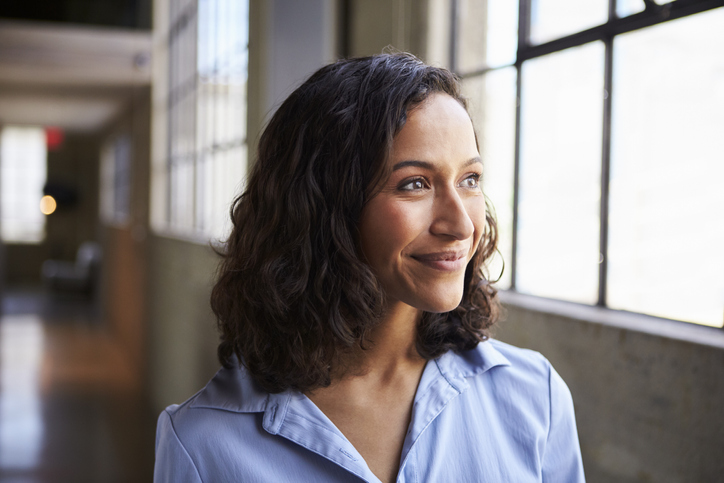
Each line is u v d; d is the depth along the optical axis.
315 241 0.68
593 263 1.63
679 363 1.29
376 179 0.63
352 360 0.71
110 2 6.80
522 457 0.73
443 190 0.64
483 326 0.78
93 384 7.27
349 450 0.68
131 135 8.95
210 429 0.71
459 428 0.72
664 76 1.41
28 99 9.31
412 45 2.19
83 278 14.37
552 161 1.76
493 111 2.01
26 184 16.62
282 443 0.69
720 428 1.21
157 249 6.66
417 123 0.63
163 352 6.17
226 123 4.34
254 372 0.72
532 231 1.85
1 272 13.59
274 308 0.68
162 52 6.93
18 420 5.79
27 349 8.91
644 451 1.38
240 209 0.77
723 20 1.25
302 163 0.68
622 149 1.52
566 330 1.59
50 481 4.41
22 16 6.50
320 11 2.76
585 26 1.64
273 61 2.92
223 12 4.39
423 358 0.74
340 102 0.66
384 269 0.65
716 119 1.29
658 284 1.45
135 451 5.08
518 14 1.88
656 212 1.44
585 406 1.54
